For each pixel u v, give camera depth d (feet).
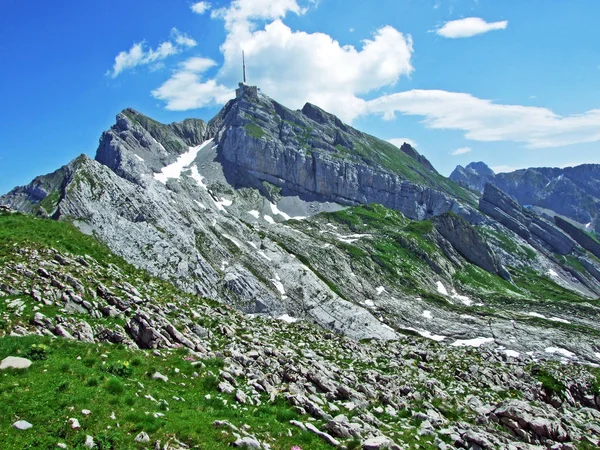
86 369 94.22
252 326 215.31
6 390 79.36
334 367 158.81
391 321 438.81
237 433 82.94
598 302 619.26
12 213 252.83
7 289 147.23
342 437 93.40
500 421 135.03
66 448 67.41
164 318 154.61
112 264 232.53
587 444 132.05
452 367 207.72
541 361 299.99
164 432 76.84
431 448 101.45
